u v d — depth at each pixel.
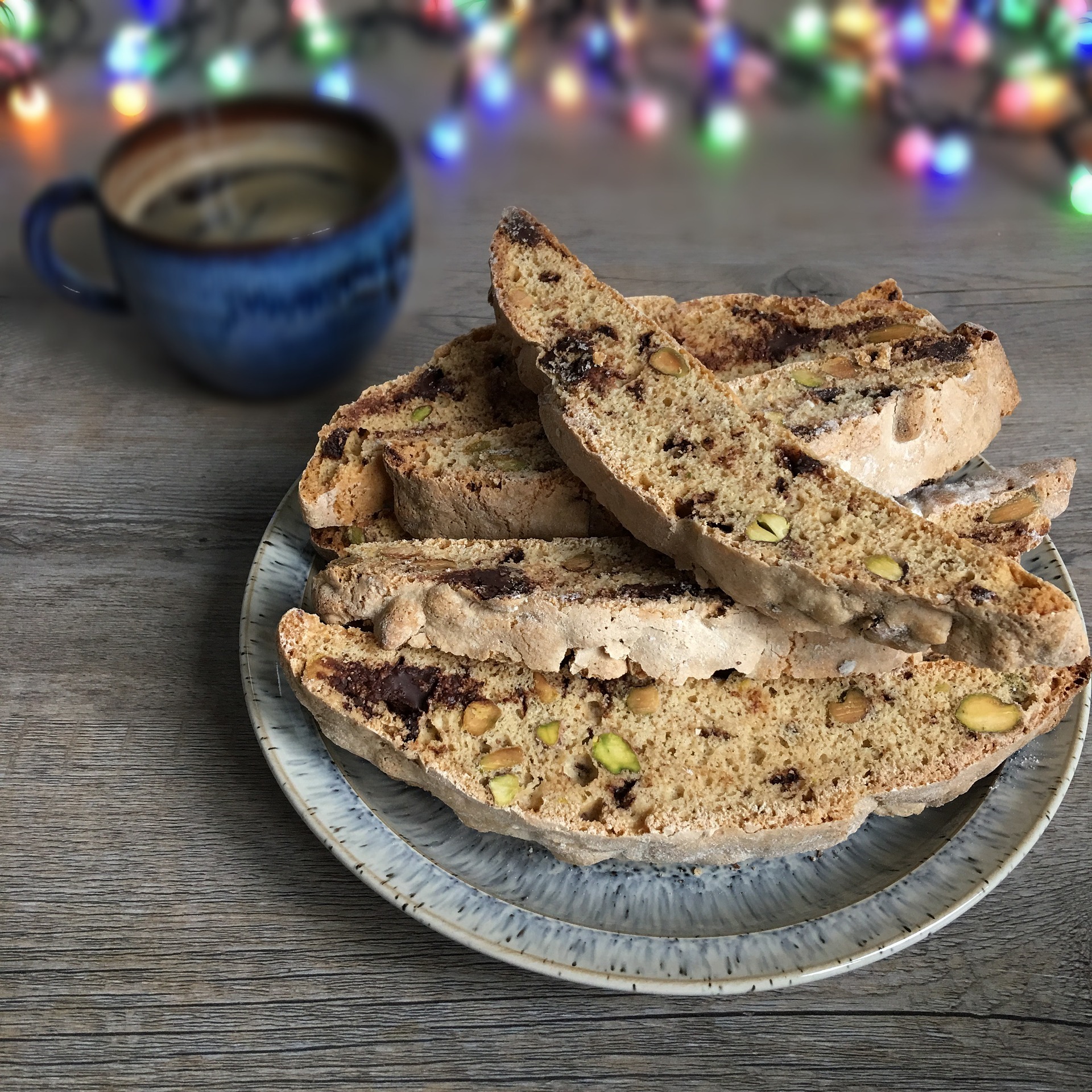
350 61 0.57
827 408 0.32
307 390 0.40
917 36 0.57
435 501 0.32
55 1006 0.28
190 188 0.37
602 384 0.30
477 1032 0.27
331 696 0.28
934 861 0.27
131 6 0.58
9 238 0.45
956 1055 0.26
